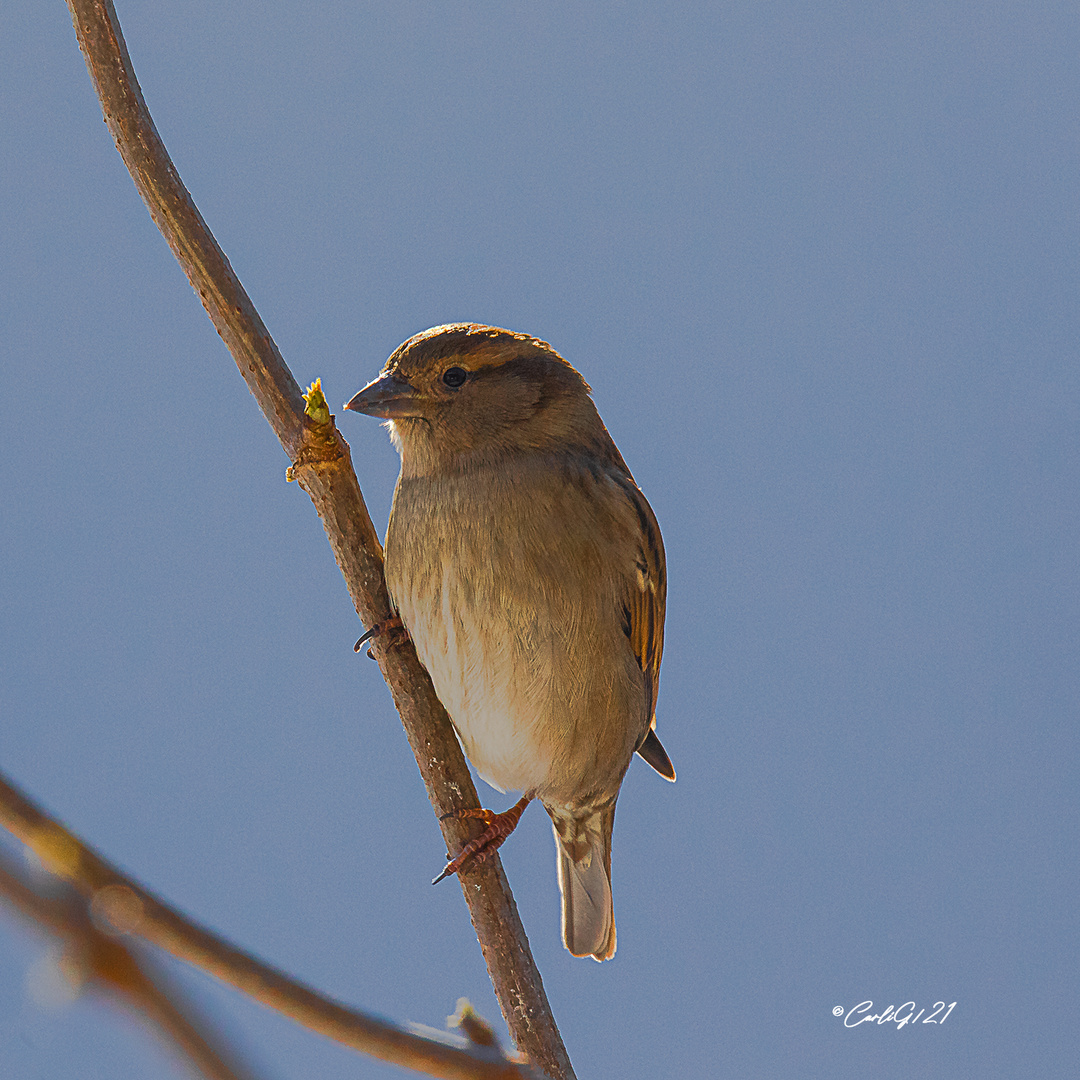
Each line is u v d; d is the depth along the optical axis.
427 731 8.95
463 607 9.20
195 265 8.22
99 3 8.04
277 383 8.48
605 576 9.41
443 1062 3.53
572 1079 8.01
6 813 2.23
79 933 2.04
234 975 2.77
